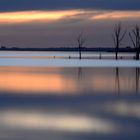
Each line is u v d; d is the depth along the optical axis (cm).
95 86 6725
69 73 9994
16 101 4825
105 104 4522
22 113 3862
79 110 4069
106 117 3656
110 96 5325
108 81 7700
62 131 3031
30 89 6316
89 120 3506
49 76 9119
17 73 10175
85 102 4716
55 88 6456
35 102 4722
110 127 3194
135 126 3238
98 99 5006
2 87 6656
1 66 13612
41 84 7219
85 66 13038
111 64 14225
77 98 5119
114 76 8912
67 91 5984
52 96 5366
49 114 3803
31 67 12838
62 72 10350
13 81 7906
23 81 7894
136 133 2956
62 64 14562
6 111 3984
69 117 3653
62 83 7381
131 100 4884
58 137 2819
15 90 6169
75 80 8012
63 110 4081
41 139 2739
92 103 4625
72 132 3002
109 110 4059
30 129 3097
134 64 14150
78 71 10675
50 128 3133
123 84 7069
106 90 6091
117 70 10875
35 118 3584
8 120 3472
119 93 5681
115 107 4275
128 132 2992
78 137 2823
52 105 4450
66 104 4538
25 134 2905
